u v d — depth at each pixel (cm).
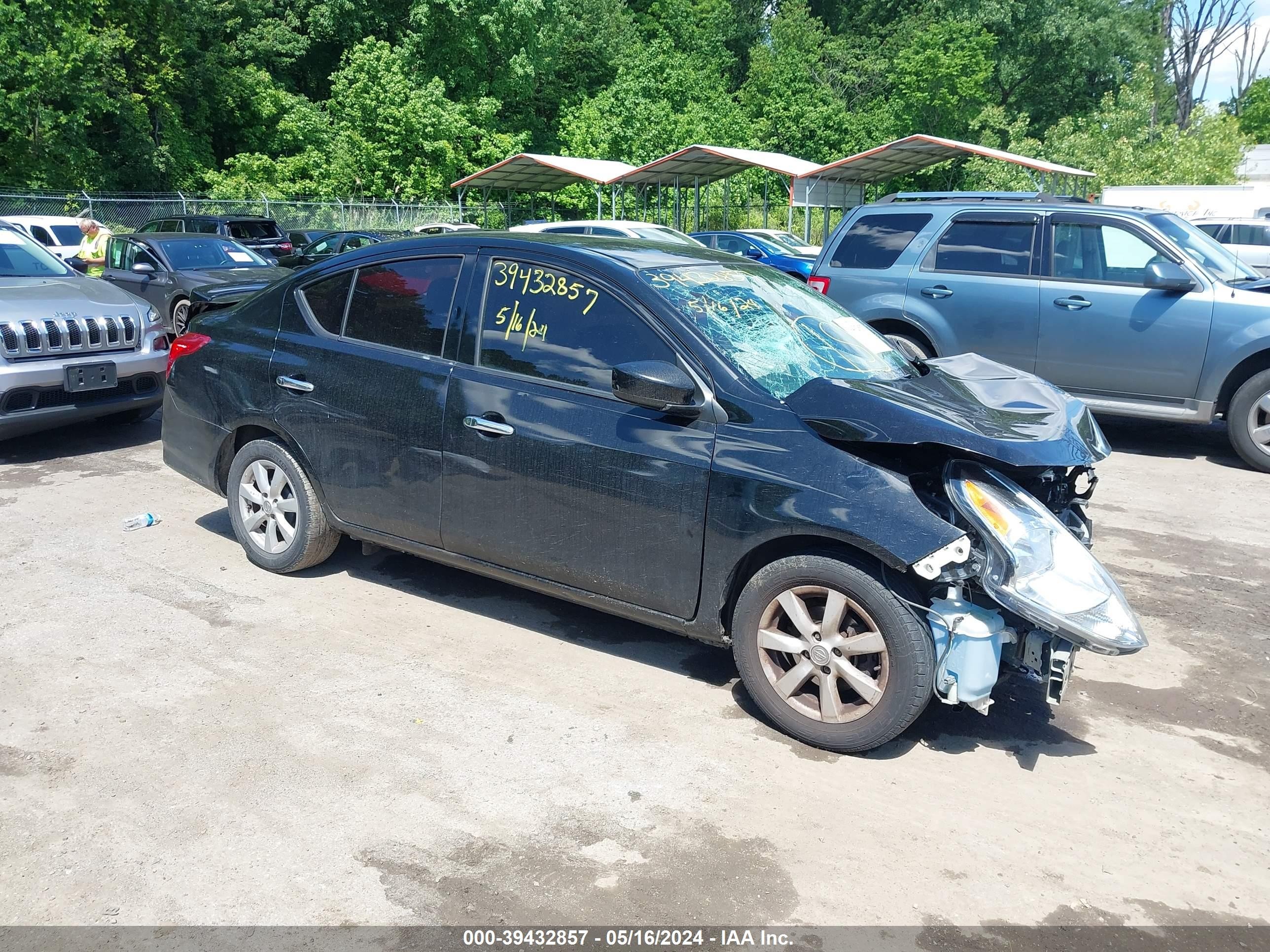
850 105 5350
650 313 372
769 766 332
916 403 345
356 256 452
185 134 3272
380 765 324
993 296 814
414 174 3428
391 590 475
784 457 336
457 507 408
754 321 390
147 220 2719
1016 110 5478
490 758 331
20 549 516
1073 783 329
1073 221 802
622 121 3800
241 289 1051
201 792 306
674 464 353
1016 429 337
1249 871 286
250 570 494
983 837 297
